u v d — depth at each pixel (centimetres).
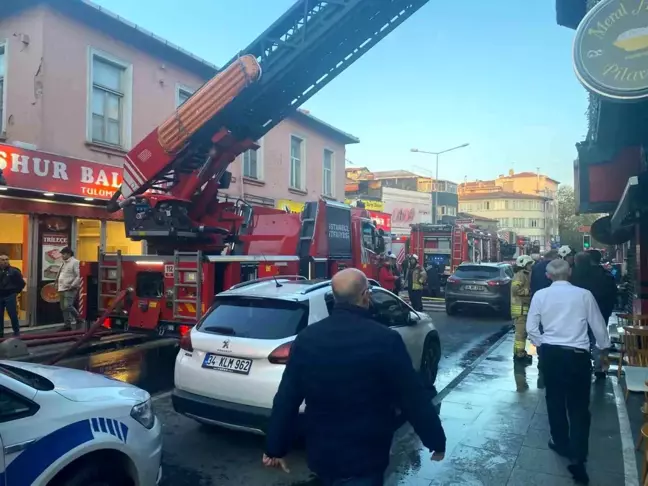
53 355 945
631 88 446
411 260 1508
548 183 10675
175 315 860
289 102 975
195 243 1015
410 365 259
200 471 471
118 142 1413
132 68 1430
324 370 256
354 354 254
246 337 501
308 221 1115
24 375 362
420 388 257
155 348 1033
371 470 249
